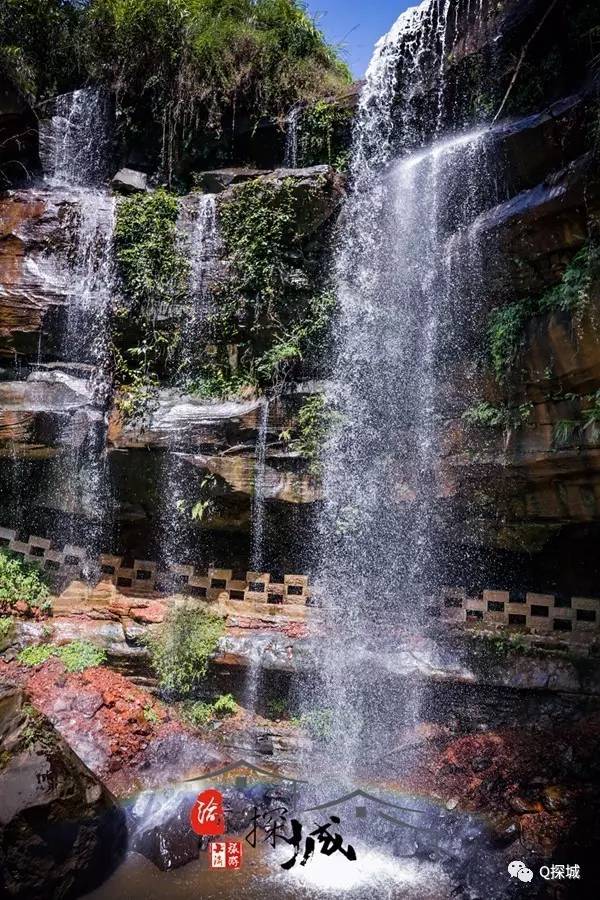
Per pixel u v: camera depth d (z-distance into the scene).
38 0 9.30
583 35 6.68
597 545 7.24
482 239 6.58
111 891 5.22
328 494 7.45
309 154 8.95
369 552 7.60
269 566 8.21
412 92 8.20
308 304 7.74
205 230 8.06
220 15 9.53
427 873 5.45
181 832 5.71
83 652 7.53
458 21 7.80
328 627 7.44
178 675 7.39
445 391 7.07
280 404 7.51
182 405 7.66
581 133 6.16
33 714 5.64
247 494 7.45
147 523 8.41
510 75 7.54
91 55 9.54
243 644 7.39
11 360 8.00
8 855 4.82
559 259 6.05
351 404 7.51
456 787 6.18
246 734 7.21
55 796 5.09
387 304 7.62
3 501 8.62
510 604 7.09
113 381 7.93
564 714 6.52
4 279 7.84
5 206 8.09
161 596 7.91
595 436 5.70
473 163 7.16
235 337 7.87
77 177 9.58
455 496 7.05
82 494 8.14
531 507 6.72
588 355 5.65
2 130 9.33
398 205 7.75
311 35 9.55
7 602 7.84
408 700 7.09
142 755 6.80
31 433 7.64
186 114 9.39
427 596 7.43
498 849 5.41
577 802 5.54
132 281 7.98
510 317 6.35
